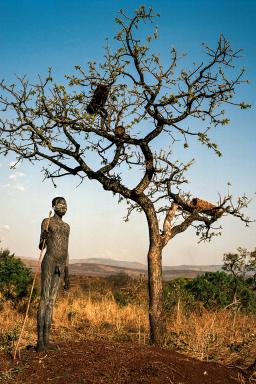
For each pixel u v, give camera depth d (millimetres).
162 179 11219
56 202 8727
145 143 10484
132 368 6984
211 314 13500
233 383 7246
